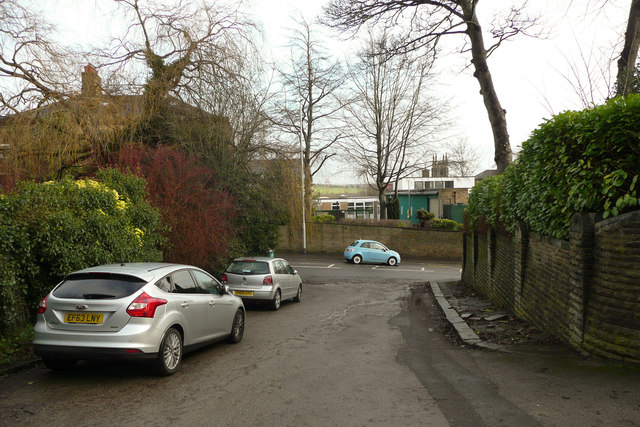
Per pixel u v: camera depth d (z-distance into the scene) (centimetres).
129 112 1590
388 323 1166
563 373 564
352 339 946
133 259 1091
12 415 486
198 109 1881
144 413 491
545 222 802
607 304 596
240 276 1419
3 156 1209
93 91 1425
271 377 636
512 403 486
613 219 589
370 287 2122
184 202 1538
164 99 1777
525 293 960
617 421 420
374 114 3816
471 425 434
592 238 637
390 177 3944
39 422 466
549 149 754
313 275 2567
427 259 3647
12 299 772
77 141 1327
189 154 1777
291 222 3641
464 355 739
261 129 2142
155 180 1510
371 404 509
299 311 1420
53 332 604
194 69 1850
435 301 1577
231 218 2000
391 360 736
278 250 3784
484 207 1481
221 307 831
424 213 4172
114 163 1502
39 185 923
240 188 2080
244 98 1952
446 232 3716
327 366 700
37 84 1281
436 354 769
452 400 511
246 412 491
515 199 1033
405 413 476
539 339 770
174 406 513
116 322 604
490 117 1521
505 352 724
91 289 627
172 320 656
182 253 1514
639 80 921
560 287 738
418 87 3644
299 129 3319
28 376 637
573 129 674
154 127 1820
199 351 827
